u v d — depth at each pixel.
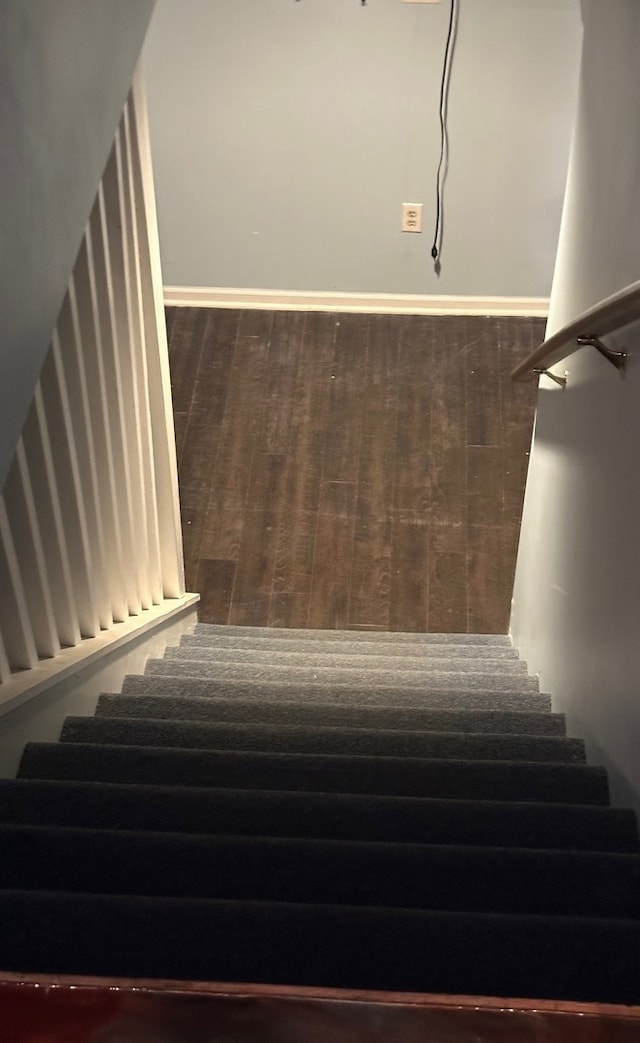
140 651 2.73
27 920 1.28
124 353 2.44
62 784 1.67
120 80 1.88
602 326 1.86
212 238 4.47
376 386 4.27
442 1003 0.88
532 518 2.95
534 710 2.42
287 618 3.55
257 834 1.61
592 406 2.14
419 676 2.69
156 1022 0.87
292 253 4.48
